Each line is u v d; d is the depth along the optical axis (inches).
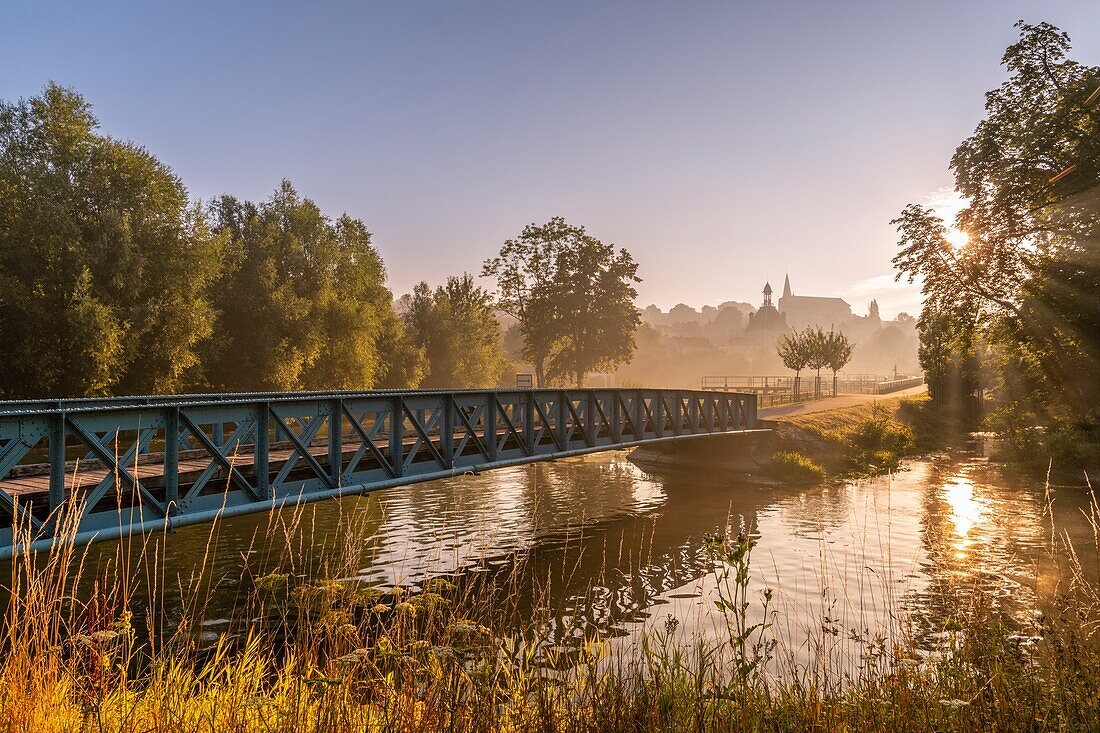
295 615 379.6
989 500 845.8
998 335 1236.5
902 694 175.8
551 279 2170.3
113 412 317.7
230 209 1678.2
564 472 1163.3
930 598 442.9
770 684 214.2
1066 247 1109.7
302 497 409.1
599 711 152.7
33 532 285.7
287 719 139.4
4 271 996.6
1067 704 163.9
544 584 503.5
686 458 1248.2
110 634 158.9
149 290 1147.3
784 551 614.9
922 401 2134.6
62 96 1095.6
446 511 770.8
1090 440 1053.8
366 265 1982.0
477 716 136.8
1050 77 1126.4
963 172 1221.7
